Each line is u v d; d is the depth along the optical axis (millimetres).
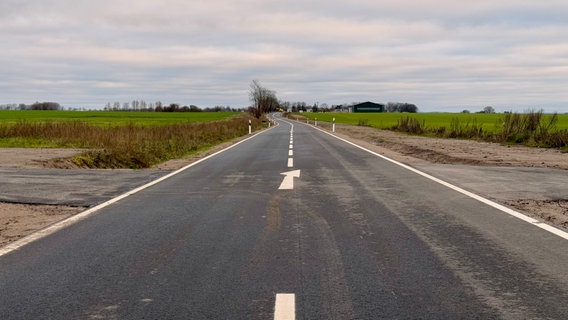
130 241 6363
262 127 63781
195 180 12219
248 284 4742
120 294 4508
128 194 10047
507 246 6047
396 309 4121
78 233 6801
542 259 5512
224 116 105562
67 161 16562
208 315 4016
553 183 11375
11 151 20188
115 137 26438
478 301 4289
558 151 21312
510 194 9828
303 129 51625
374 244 6148
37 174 13164
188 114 123875
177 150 23391
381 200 9227
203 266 5316
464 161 17234
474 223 7293
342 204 8844
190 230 6938
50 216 8031
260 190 10555
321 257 5609
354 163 16188
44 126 29500
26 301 4355
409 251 5840
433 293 4484
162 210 8391
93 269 5242
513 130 27812
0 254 5820
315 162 16594
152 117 91750
